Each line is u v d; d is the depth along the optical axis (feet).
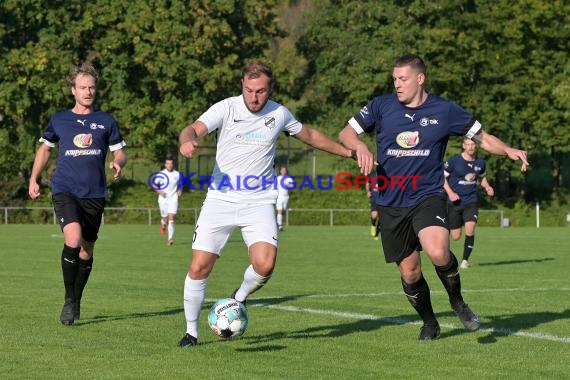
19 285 120.98
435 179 73.10
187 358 67.21
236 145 71.31
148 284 124.06
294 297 108.78
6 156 408.26
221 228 71.97
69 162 87.04
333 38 467.11
